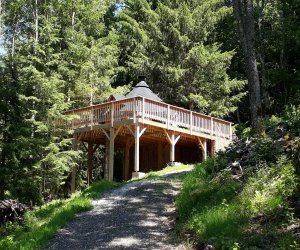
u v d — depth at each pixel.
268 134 10.66
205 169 11.20
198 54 29.14
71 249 7.67
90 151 23.78
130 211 9.92
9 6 29.86
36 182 15.37
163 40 31.50
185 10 30.27
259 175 8.50
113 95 23.33
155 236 7.95
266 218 6.88
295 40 26.44
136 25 31.81
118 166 31.48
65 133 20.62
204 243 6.90
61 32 28.33
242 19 14.48
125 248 7.43
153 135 21.53
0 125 14.44
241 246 6.26
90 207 10.65
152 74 31.52
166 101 31.33
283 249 5.77
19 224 12.02
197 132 21.34
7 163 13.84
